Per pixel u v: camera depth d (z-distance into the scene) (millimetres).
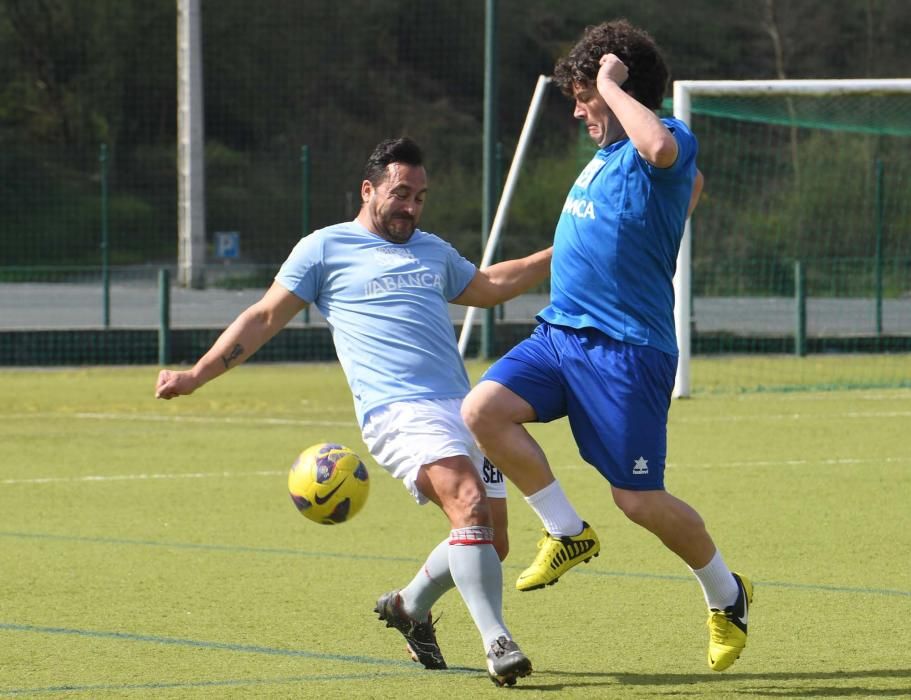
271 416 35500
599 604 15852
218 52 126312
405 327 13000
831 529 20484
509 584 17078
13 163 115312
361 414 12969
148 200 116625
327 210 115250
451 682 12539
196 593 16438
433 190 114812
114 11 131750
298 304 13195
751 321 63719
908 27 132875
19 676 12711
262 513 22078
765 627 14703
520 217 109812
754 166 89500
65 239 108188
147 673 12844
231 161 118250
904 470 26219
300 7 131500
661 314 12484
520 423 12688
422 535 20250
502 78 136500
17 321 64688
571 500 23125
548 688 12312
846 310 67312
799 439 30531
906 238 87188
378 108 130625
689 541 12391
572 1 141750
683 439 30547
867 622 14898
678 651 13719
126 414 35938
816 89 36281
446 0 137750
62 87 131750
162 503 23000
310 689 12258
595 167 12617
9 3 132000
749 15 136750
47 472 26406
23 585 16859
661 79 12742
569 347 12531
